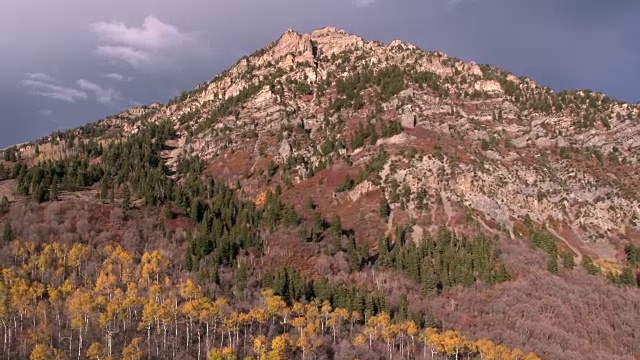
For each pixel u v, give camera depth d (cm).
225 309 13712
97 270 15450
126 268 15400
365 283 16388
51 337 12444
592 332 14638
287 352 12794
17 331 12756
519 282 16300
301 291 15338
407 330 13625
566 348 13712
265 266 17012
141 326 12838
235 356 12150
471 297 15650
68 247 16738
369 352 13200
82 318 12800
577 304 15562
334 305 15062
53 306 13562
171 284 15088
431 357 13538
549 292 15975
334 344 13600
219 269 16325
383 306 14775
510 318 14888
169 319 13062
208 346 12838
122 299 13600
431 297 15862
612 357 13525
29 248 15975
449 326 14412
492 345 12912
